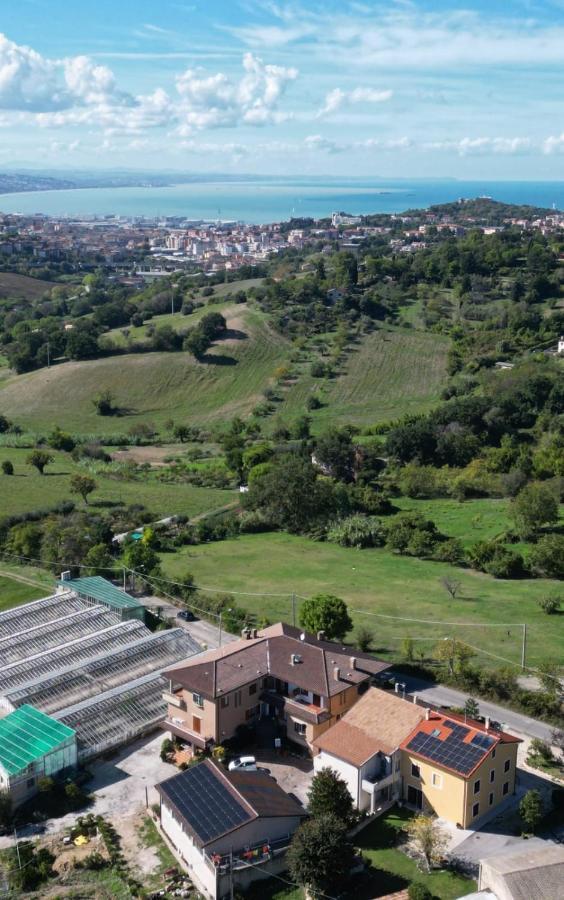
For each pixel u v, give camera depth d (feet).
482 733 199.52
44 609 320.09
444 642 266.16
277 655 239.50
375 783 196.75
